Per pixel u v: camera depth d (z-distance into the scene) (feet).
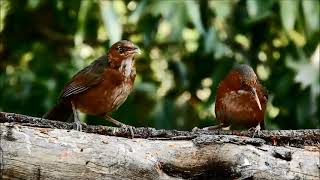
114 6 45.98
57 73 46.11
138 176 27.76
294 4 43.91
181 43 46.50
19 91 45.34
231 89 34.22
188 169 28.25
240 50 48.49
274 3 45.65
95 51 49.47
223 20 45.78
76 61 46.75
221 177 28.32
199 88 49.26
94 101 33.47
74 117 33.63
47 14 49.49
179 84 49.32
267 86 47.73
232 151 28.07
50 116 34.65
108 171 27.48
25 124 27.99
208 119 47.55
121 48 33.35
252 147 28.22
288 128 48.29
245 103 34.09
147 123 46.29
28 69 46.52
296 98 47.16
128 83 33.81
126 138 28.50
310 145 29.25
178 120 47.73
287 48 47.47
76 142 27.48
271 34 48.85
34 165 26.81
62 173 27.09
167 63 49.16
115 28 43.80
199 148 28.32
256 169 27.73
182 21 43.55
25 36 50.11
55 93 45.14
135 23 47.16
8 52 50.62
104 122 45.32
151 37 45.96
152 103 46.91
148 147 28.27
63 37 49.88
